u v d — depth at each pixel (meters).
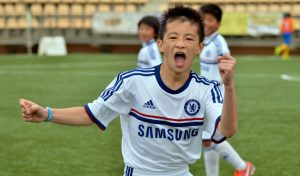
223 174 5.66
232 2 26.56
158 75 2.90
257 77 14.85
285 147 6.81
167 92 2.87
